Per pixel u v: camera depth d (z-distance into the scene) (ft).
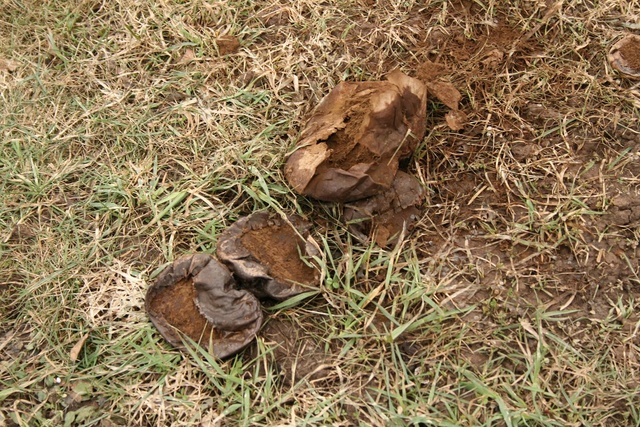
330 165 2.77
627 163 2.85
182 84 3.11
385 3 3.19
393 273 2.74
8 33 3.30
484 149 2.92
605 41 3.05
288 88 3.08
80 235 2.86
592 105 2.95
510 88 2.99
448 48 3.09
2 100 3.13
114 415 2.59
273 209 2.84
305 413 2.56
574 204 2.80
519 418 2.52
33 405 2.61
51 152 3.01
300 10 3.21
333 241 2.80
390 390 2.57
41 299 2.75
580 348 2.62
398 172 2.83
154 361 2.64
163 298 2.69
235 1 3.26
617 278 2.71
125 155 2.99
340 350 2.65
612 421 2.53
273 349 2.65
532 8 3.12
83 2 3.31
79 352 2.67
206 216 2.85
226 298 2.64
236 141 2.98
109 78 3.16
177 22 3.23
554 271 2.73
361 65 3.08
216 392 2.61
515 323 2.66
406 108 2.81
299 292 2.69
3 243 2.85
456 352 2.63
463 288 2.71
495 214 2.82
